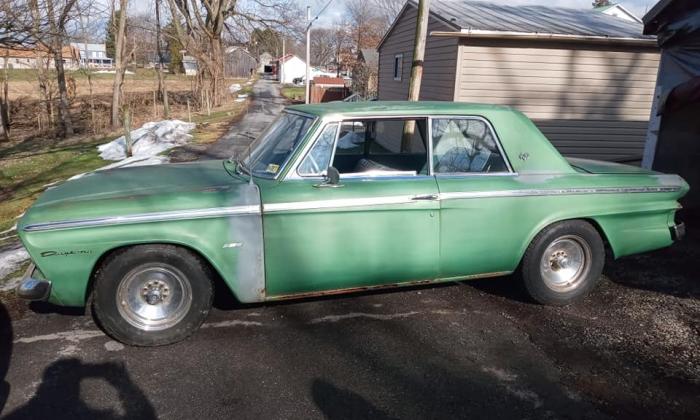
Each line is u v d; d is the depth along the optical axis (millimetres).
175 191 3670
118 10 25047
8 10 10109
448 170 4074
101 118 21891
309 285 3830
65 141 17828
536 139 4297
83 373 3316
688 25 6715
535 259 4227
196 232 3525
